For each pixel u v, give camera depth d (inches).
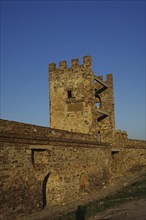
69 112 1448.1
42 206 901.8
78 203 1014.4
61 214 833.5
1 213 727.7
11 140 785.6
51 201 1007.0
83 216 802.2
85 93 1423.5
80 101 1428.4
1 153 747.4
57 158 1004.6
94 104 1425.9
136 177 1718.8
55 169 987.3
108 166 1456.7
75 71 1460.4
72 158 1107.9
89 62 1432.1
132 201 1010.1
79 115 1423.5
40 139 912.9
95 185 1289.4
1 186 737.6
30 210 838.5
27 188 835.4
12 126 797.9
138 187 1325.0
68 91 1469.0
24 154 836.0
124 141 1788.9
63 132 1058.1
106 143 1459.2
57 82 1498.5
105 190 1312.7
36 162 925.2
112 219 773.9
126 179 1649.9
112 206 935.0
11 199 767.7
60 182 1012.5
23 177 823.7
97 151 1346.0
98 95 1632.6
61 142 1036.5
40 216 816.3
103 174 1387.8
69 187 1069.1
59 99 1480.1
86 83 1427.2
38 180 892.0
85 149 1225.4
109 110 1658.5
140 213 833.5
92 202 1014.4
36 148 893.2
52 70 1517.0
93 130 1386.6
